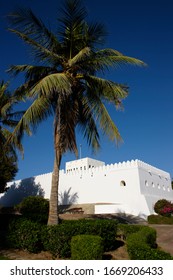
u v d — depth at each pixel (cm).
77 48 1578
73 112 1525
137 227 1445
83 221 1401
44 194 4416
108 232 1255
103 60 1499
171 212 3219
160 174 4200
